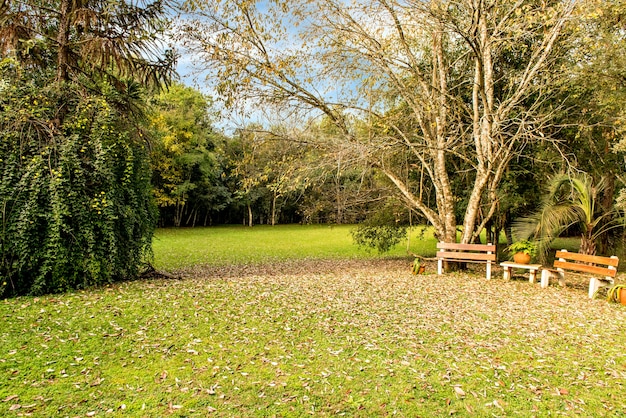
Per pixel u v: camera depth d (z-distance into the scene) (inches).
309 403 131.8
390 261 533.0
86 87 308.0
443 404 132.3
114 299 245.9
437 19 315.0
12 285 252.2
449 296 276.5
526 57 430.3
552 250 594.2
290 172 390.6
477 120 365.4
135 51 322.0
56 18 311.0
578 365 162.4
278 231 1155.3
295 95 363.3
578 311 239.6
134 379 145.4
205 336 189.6
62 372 147.8
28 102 267.1
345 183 497.4
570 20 289.9
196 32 326.0
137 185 318.3
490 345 183.6
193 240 865.5
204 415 123.8
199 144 1175.0
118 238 302.0
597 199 458.0
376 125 404.5
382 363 163.5
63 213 257.1
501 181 444.5
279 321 214.8
